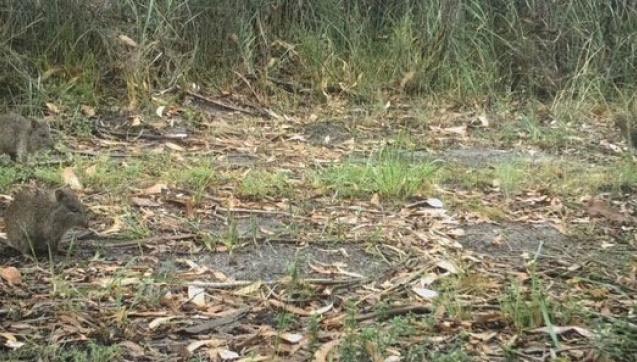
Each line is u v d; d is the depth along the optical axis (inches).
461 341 175.6
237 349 172.1
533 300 191.9
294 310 189.8
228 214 255.3
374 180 286.4
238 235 236.5
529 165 331.3
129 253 222.5
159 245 228.4
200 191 271.1
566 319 186.9
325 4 465.7
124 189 273.7
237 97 421.1
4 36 396.2
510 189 295.4
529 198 288.0
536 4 475.2
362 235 241.8
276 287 203.8
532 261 222.8
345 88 438.6
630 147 361.4
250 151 342.3
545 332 180.9
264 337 176.1
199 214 256.1
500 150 365.7
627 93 457.1
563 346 175.0
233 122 389.7
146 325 181.9
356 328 181.5
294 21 463.8
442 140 378.3
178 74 416.8
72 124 359.3
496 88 454.6
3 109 370.9
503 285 208.5
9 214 217.0
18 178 282.4
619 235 255.3
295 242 234.7
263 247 230.4
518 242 244.5
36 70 398.9
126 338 175.5
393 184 280.1
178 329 180.2
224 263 218.5
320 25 466.0
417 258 225.1
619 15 483.2
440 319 185.5
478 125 408.2
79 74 401.4
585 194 295.3
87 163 300.5
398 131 387.9
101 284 199.9
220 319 185.9
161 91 408.5
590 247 243.3
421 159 339.3
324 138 374.3
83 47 411.5
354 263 221.5
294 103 422.0
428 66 454.0
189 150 339.9
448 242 238.5
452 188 297.6
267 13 456.4
